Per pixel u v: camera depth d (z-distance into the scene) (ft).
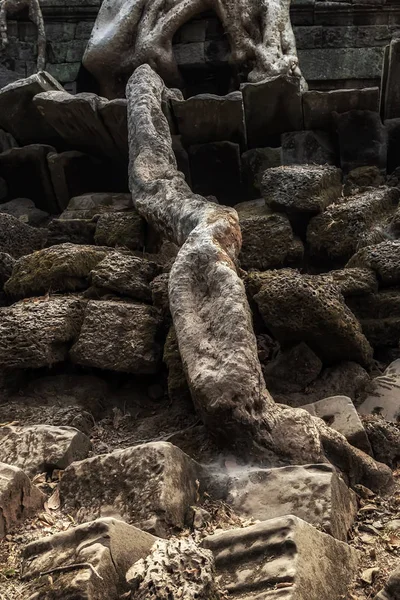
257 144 22.24
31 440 12.18
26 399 14.29
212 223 14.38
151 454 10.68
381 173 21.02
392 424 12.78
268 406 11.93
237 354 11.91
